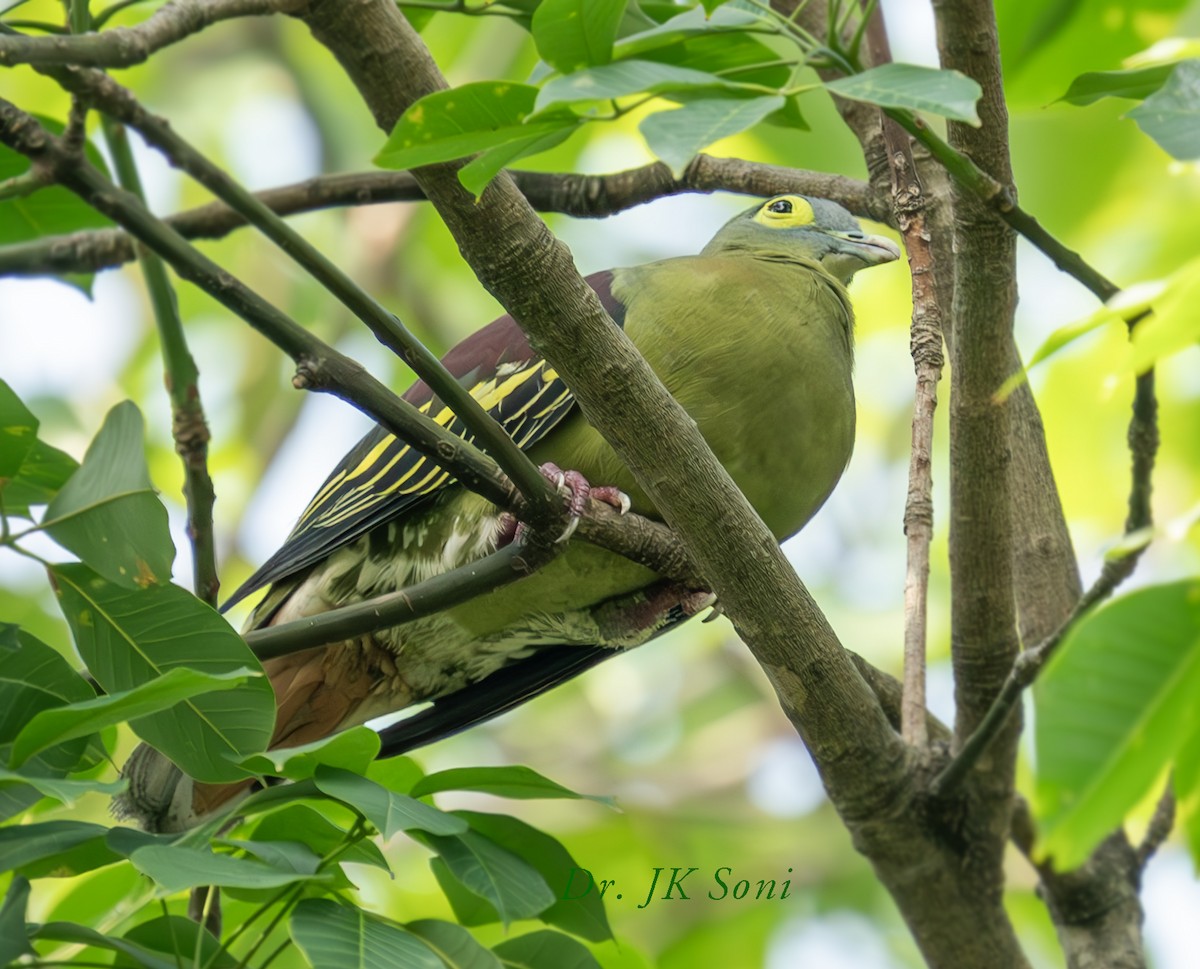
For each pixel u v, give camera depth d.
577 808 12.88
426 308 14.56
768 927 12.53
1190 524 3.80
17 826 5.56
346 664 8.20
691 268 8.16
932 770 7.20
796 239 9.10
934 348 6.95
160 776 7.22
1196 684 3.68
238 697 5.60
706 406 7.79
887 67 4.68
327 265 5.70
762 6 5.71
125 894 6.56
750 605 6.40
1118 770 3.71
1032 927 12.37
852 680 6.69
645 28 7.05
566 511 6.30
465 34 12.91
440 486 7.84
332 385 5.79
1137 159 11.96
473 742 14.28
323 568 8.20
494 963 5.77
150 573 5.43
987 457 6.48
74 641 5.53
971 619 6.91
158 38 5.35
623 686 14.91
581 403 6.07
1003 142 5.77
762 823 13.60
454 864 5.82
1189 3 7.79
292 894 5.63
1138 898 7.75
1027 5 7.77
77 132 5.41
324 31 5.59
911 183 7.04
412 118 4.71
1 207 8.36
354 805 5.41
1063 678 3.76
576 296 5.76
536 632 8.19
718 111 4.50
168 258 5.55
